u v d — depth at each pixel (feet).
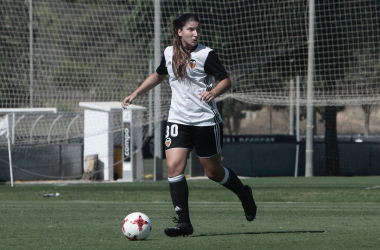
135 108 211.61
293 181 201.57
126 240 53.93
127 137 209.05
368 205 114.32
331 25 226.38
